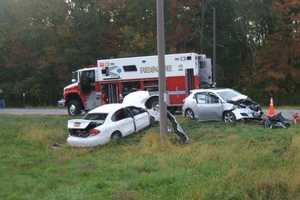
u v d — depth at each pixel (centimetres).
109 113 2447
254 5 5688
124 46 6078
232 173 1287
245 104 2766
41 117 3703
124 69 3762
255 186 1141
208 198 1110
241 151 1747
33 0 6725
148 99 2991
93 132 2384
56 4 6606
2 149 2362
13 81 6850
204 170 1454
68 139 2423
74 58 6341
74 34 6475
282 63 5666
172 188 1248
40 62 6544
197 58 3594
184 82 3562
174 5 5956
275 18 5644
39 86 6581
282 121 2477
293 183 1148
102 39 6400
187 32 5984
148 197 1184
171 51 5803
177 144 2161
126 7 6284
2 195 1341
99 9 6444
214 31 5631
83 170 1667
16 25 6788
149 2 6078
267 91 5644
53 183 1473
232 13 5884
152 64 3684
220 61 6100
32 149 2375
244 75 5919
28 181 1524
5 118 3716
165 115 2194
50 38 6562
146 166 1620
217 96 2831
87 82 3894
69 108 3991
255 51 5806
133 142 2341
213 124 2677
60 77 6456
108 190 1293
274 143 1909
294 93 5634
